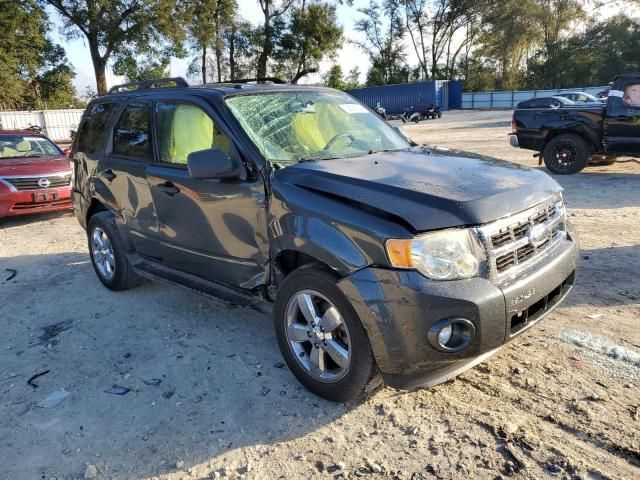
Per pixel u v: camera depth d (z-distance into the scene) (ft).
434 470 8.66
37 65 142.00
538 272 9.79
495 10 204.85
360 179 10.16
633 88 31.53
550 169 35.81
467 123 99.60
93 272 20.01
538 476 8.38
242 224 11.89
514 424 9.60
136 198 15.17
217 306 15.96
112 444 9.83
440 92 156.97
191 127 13.33
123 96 16.69
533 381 10.85
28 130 36.55
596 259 17.83
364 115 14.94
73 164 18.76
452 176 10.44
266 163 11.48
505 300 9.05
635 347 11.90
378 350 9.30
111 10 117.19
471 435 9.41
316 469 8.89
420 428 9.72
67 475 9.10
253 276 12.09
